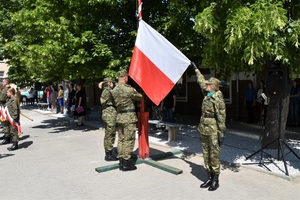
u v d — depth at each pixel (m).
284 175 5.42
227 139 9.00
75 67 10.54
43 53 9.83
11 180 5.79
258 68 6.09
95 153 7.75
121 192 4.97
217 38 5.49
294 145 8.00
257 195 4.70
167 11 10.09
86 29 10.36
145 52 6.20
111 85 7.01
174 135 8.77
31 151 8.24
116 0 9.77
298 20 4.87
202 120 5.00
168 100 10.55
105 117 6.88
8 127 9.31
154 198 4.67
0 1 18.39
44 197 4.87
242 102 13.03
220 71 6.84
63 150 8.24
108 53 9.70
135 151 7.68
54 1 10.59
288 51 5.14
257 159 6.57
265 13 4.43
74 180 5.65
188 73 12.43
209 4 5.93
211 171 5.04
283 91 5.74
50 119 15.80
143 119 6.69
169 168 6.00
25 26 10.87
